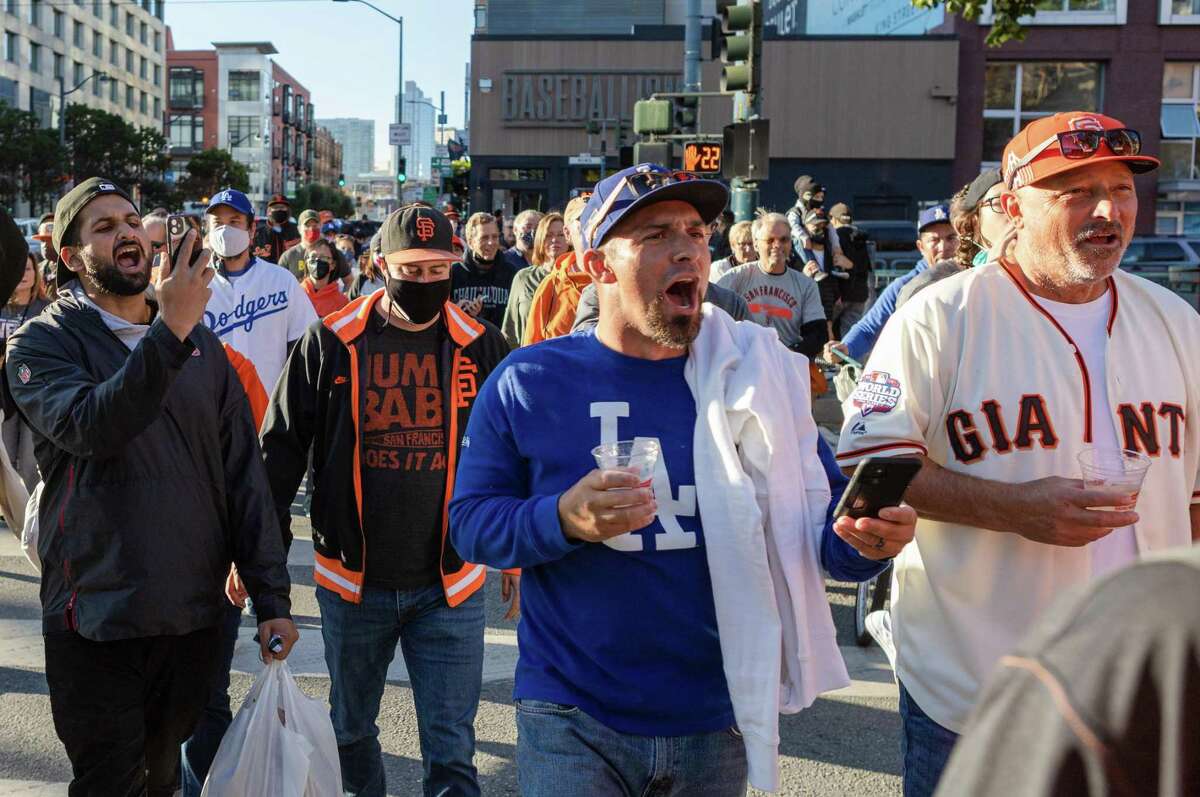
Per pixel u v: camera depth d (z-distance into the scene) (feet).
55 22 286.66
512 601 13.12
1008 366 9.12
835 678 8.24
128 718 10.36
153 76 366.22
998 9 45.39
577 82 115.96
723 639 8.02
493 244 30.17
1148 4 97.04
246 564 10.95
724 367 8.28
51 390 9.85
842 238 44.39
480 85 116.57
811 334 25.61
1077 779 3.13
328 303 31.14
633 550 8.15
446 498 12.08
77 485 10.16
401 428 12.09
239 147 457.68
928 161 106.11
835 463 8.82
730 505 8.00
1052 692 3.23
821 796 14.07
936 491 8.95
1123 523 8.36
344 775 12.60
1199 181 96.32
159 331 9.37
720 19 42.04
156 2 366.22
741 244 30.32
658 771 8.20
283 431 12.25
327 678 17.79
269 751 10.46
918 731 9.43
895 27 116.26
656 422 8.36
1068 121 8.95
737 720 8.01
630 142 116.16
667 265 8.01
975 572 9.02
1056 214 8.96
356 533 11.98
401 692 17.26
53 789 14.02
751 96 41.39
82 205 10.38
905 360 9.21
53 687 10.39
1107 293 9.38
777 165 107.76
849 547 7.92
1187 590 3.14
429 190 174.81
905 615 9.49
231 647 12.29
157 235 28.73
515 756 15.07
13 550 24.41
